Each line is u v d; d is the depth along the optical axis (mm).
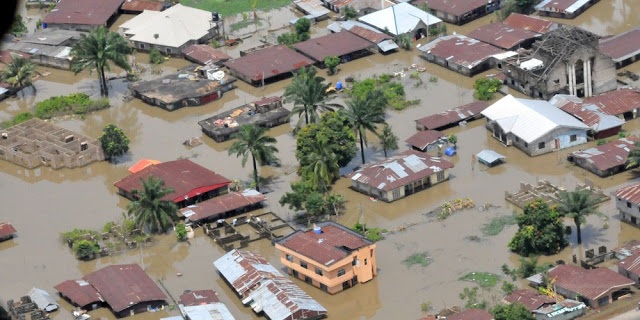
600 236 127000
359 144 159375
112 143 162375
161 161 162000
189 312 113750
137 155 165375
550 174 145750
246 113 172000
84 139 166375
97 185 156750
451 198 141000
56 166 162250
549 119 153000
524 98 170000
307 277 121625
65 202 152125
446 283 119125
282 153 160250
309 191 139750
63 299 124312
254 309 114938
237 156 147625
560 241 123125
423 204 140125
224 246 133000
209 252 133000
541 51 170375
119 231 138875
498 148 154875
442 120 162250
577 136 152750
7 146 168125
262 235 134875
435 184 144875
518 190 141125
